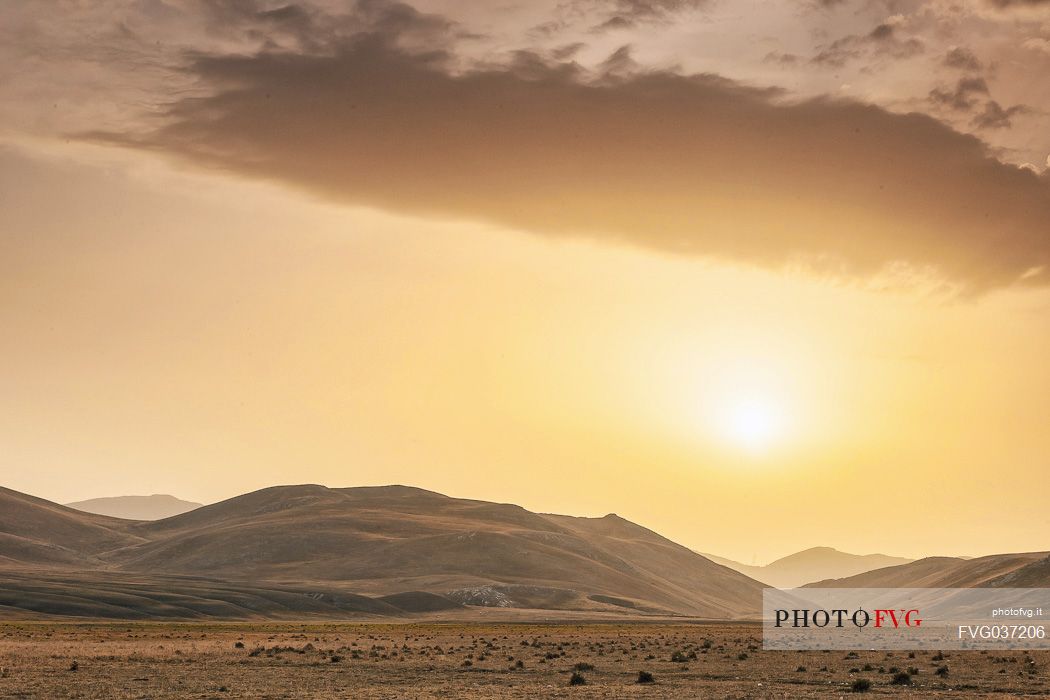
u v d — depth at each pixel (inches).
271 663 3065.9
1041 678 2586.1
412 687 2397.9
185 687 2353.6
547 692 2277.3
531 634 5777.6
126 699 2110.0
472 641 4685.0
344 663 3095.5
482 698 2133.4
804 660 3225.9
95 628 5969.5
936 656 3400.6
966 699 2144.4
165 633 5403.5
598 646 4158.5
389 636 5275.6
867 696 2187.5
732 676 2679.6
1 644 3895.2
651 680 2554.1
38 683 2412.6
